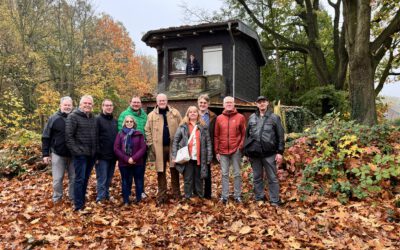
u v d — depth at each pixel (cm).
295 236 490
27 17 2381
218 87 1588
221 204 661
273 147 654
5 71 2208
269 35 2708
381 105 2256
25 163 1086
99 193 698
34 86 2469
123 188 689
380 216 571
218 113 1406
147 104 1519
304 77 2928
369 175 696
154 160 700
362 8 1053
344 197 661
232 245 470
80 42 2839
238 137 683
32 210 636
